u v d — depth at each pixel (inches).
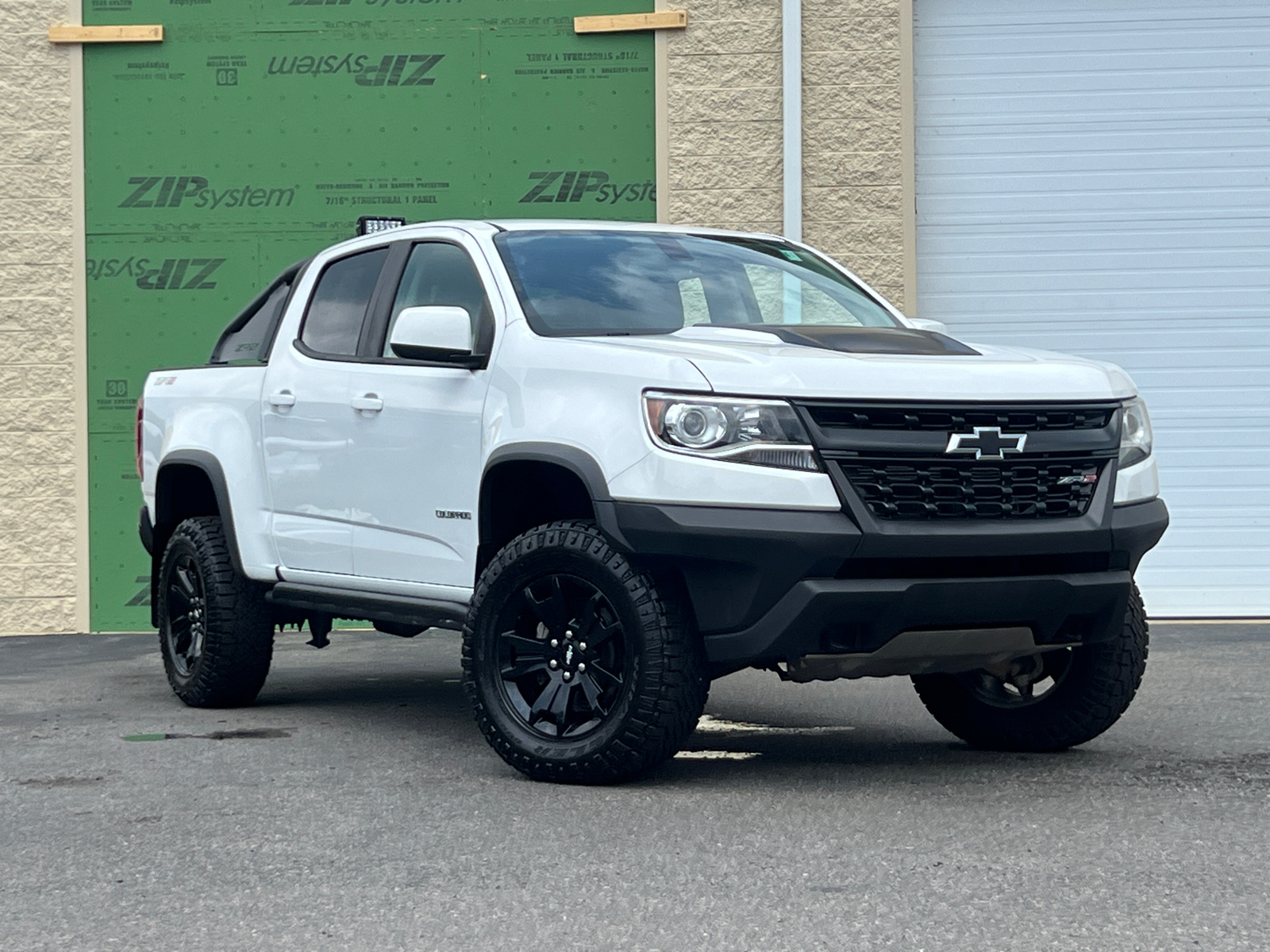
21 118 448.8
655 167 446.9
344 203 449.7
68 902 153.9
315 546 261.4
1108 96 440.8
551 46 446.9
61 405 446.9
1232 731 249.1
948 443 196.7
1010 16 441.7
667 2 444.1
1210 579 438.3
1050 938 137.3
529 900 152.1
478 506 222.7
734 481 193.8
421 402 237.1
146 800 201.6
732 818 186.5
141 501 446.3
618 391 204.2
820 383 194.9
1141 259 440.5
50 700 302.7
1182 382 440.5
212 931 143.6
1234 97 438.9
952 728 241.9
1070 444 204.2
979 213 443.5
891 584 193.2
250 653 282.7
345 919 146.3
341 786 209.5
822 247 442.6
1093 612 206.8
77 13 448.1
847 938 138.1
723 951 135.2
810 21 440.8
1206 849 168.7
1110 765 221.5
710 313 238.1
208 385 292.7
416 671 349.7
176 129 449.4
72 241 448.5
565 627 208.4
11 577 445.4
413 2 448.5
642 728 199.6
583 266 240.2
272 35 449.1
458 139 449.1
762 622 194.1
